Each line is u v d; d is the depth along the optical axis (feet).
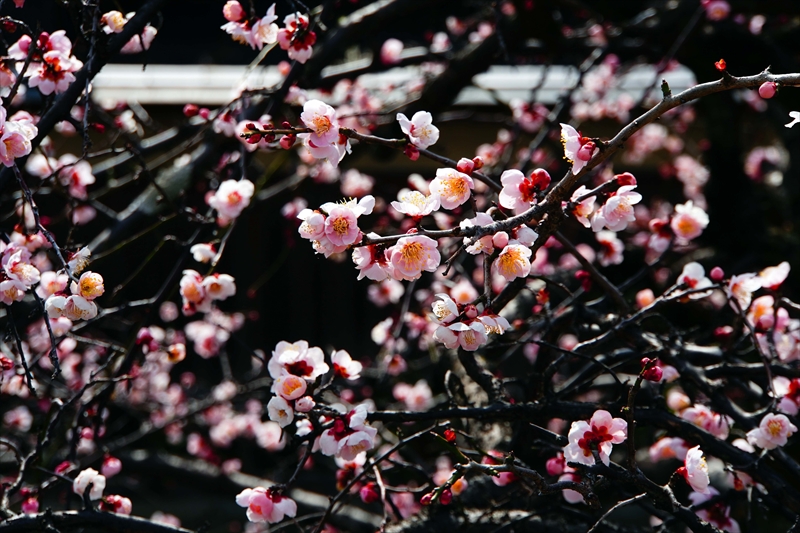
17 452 6.44
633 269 13.08
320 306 20.29
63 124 9.20
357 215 4.29
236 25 6.68
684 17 11.14
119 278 18.10
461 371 8.53
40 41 5.99
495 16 10.50
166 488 18.02
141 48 7.08
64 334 7.14
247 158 8.73
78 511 5.74
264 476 16.40
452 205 4.69
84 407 7.07
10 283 4.82
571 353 5.86
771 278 6.27
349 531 11.02
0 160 4.73
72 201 8.13
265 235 19.45
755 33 11.44
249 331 19.77
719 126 13.96
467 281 9.63
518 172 4.83
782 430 5.41
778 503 5.87
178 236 12.25
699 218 6.86
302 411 4.98
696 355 6.56
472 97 15.72
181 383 16.75
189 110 8.04
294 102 8.94
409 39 18.69
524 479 5.67
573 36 12.35
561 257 13.10
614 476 4.54
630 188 4.82
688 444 6.27
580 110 15.81
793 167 15.05
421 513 6.54
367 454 7.16
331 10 8.12
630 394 4.51
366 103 12.82
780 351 6.82
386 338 11.47
